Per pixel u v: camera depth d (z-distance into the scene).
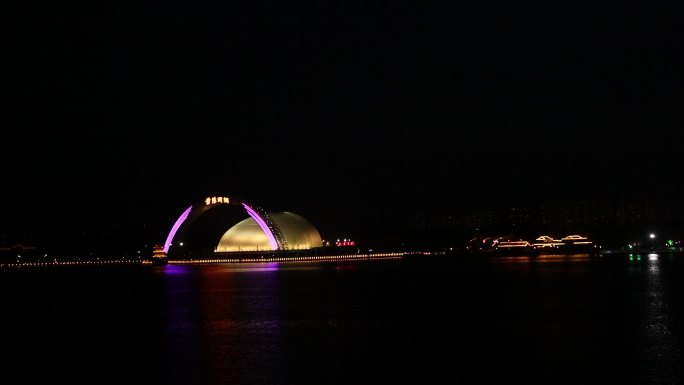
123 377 34.53
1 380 34.69
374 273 112.44
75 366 37.31
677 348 38.09
